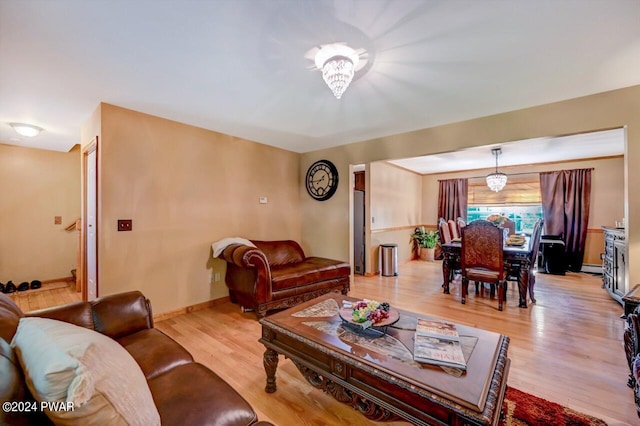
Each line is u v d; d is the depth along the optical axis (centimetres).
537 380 191
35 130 336
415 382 116
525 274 335
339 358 140
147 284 296
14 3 138
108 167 270
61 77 217
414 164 608
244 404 108
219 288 361
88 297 320
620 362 214
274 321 182
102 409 70
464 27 160
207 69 206
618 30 163
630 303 182
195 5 141
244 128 348
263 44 175
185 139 330
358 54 186
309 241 473
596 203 541
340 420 158
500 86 235
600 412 160
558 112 265
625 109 237
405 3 141
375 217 533
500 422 152
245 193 396
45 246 448
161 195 309
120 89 238
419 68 206
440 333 154
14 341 92
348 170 423
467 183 688
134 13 147
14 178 424
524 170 615
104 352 85
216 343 248
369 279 484
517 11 147
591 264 542
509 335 260
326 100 262
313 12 147
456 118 311
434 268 576
